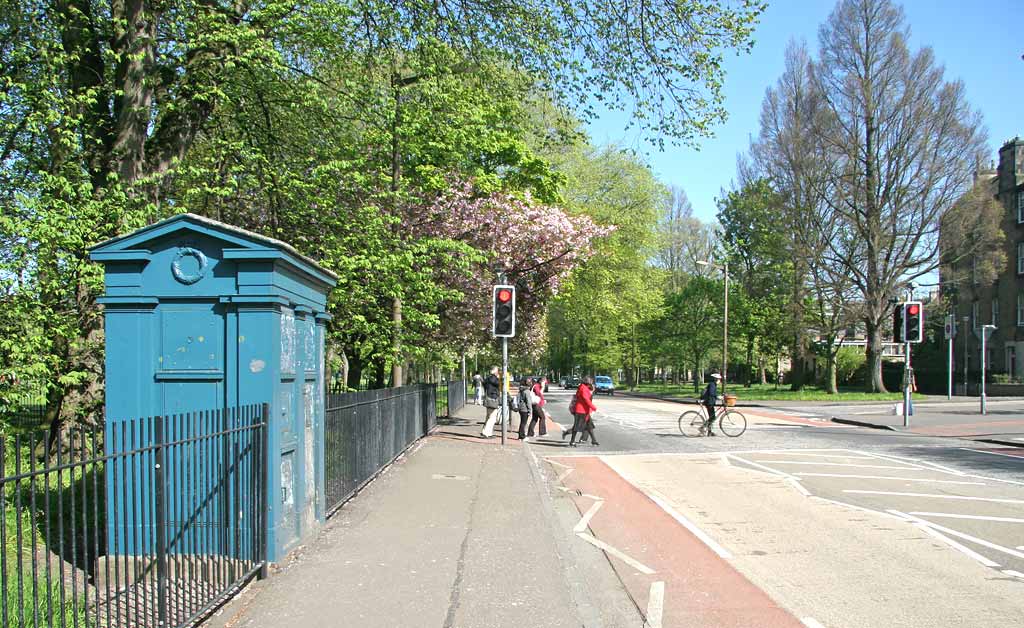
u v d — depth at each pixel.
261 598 5.66
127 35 12.30
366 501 9.73
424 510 9.18
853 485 12.36
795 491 11.79
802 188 45.19
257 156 13.24
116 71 12.53
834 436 22.03
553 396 58.69
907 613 5.76
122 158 12.20
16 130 10.84
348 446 9.64
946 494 11.42
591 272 38.22
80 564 6.68
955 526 9.05
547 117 25.34
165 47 13.46
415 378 35.28
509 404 23.95
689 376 100.50
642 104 16.25
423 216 19.75
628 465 15.23
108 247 6.30
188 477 5.14
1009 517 9.59
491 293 22.27
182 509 5.05
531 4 15.66
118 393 6.28
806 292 46.47
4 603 3.72
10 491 7.63
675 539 8.41
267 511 6.33
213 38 11.77
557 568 6.61
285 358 6.70
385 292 14.55
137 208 10.98
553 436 21.95
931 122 42.19
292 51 14.45
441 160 18.00
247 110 14.49
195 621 5.03
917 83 42.66
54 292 10.12
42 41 11.17
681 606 5.97
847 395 45.41
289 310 6.83
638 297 43.69
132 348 6.31
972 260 44.50
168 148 13.48
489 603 5.65
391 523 8.39
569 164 37.03
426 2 14.84
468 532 7.98
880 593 6.29
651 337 63.34
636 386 81.94
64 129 10.71
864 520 9.44
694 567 7.20
